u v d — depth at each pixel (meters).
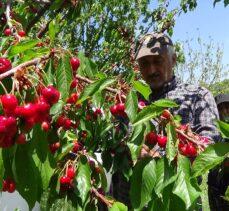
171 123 1.97
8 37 2.52
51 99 1.68
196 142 2.00
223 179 3.88
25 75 1.68
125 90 2.26
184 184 1.86
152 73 3.44
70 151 2.46
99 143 2.77
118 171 3.02
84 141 2.84
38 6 4.46
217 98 4.99
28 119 1.60
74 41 8.48
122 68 7.80
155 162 2.00
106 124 2.73
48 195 2.41
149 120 2.07
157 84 3.45
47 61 1.98
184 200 1.82
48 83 1.84
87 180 2.29
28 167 1.76
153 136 2.03
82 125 2.65
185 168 1.89
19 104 1.66
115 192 3.55
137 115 1.93
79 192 2.25
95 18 8.86
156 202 1.99
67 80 1.94
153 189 2.00
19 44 1.80
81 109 2.56
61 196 2.40
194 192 1.84
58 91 1.84
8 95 1.56
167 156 1.88
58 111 2.12
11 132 1.56
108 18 8.93
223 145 1.71
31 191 1.78
